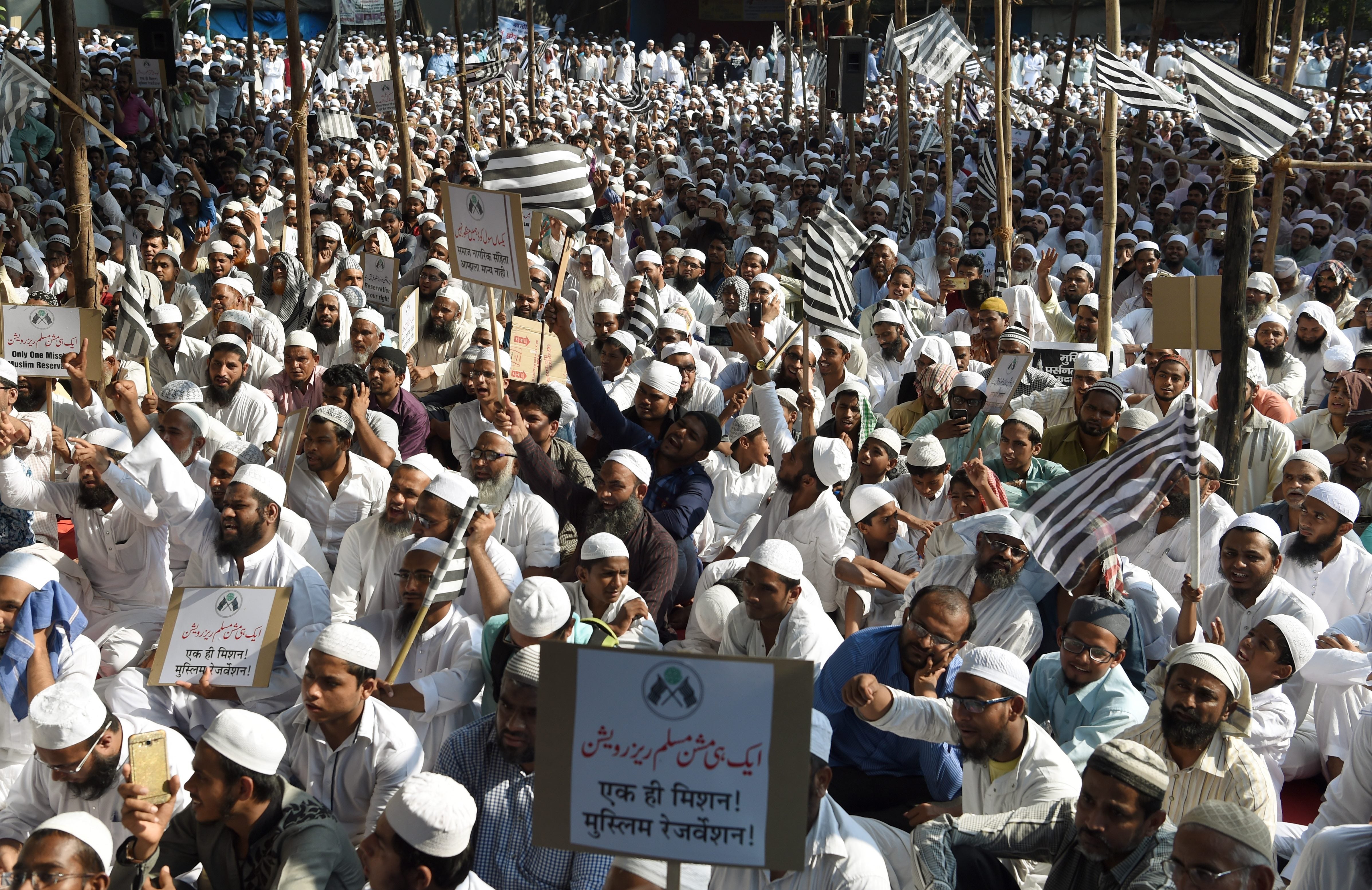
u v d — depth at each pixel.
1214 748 3.84
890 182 17.45
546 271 10.09
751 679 2.70
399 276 11.06
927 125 16.75
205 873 3.62
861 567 5.62
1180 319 6.02
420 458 5.25
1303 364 9.20
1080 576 4.42
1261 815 3.77
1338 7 35.16
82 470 5.59
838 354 8.06
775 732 2.69
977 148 20.92
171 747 4.04
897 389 8.58
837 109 13.28
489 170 6.67
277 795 3.56
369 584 5.25
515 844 3.83
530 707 3.72
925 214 15.02
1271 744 4.50
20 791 4.06
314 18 36.50
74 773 3.84
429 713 4.54
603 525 5.64
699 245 14.32
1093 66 7.38
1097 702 4.27
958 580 5.21
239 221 11.17
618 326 9.18
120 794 3.51
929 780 4.34
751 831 2.70
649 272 11.24
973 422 7.33
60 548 6.63
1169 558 5.79
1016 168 20.12
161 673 4.59
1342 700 4.85
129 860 3.43
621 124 29.67
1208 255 14.05
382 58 33.66
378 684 4.48
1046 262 10.93
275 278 9.93
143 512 5.41
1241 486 6.92
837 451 5.89
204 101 23.16
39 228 13.15
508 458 6.02
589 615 4.96
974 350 9.17
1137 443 4.48
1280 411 7.74
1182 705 3.76
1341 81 18.98
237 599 4.67
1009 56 10.38
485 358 7.02
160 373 8.40
